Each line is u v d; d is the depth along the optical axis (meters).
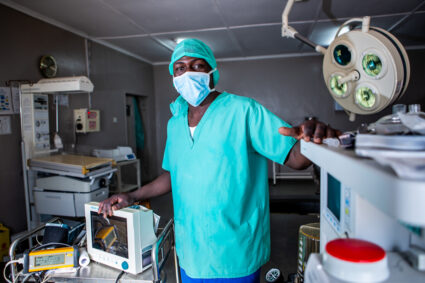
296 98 5.98
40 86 2.71
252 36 4.48
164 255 1.51
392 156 0.34
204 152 1.17
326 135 0.59
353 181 0.37
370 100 0.97
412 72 5.48
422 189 0.26
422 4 3.37
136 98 6.08
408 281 0.41
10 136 2.93
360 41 0.95
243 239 1.15
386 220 0.51
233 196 1.14
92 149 3.89
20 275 1.41
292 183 5.73
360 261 0.41
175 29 4.00
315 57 5.87
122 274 1.34
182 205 1.22
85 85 2.70
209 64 1.30
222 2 3.12
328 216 0.69
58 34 3.57
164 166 1.48
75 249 1.40
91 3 3.02
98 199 2.60
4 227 2.76
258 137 1.12
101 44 4.46
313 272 0.47
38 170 2.65
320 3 3.25
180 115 1.32
